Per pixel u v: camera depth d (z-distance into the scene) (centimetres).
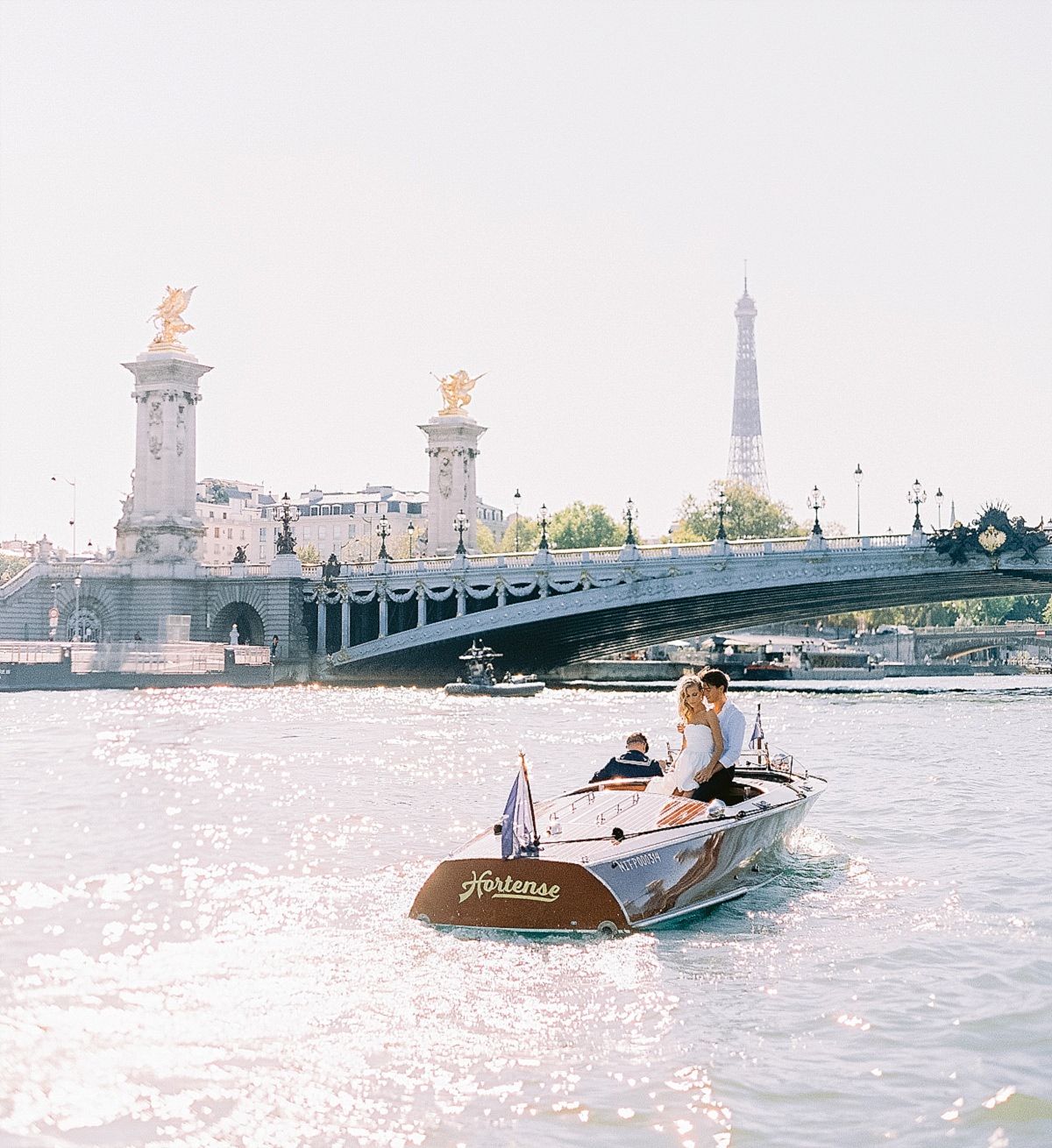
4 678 10350
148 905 2161
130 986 1725
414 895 2244
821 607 11638
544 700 9544
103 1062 1462
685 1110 1355
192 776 4106
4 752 4909
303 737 5753
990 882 2416
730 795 2381
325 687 11481
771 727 6612
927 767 4522
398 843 2769
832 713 7850
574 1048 1524
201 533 12888
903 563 9831
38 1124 1305
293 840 2814
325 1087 1408
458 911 2009
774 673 13462
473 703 9000
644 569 10762
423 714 7612
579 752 5112
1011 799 3578
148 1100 1369
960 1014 1642
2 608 12394
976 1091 1403
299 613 12325
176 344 12962
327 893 2256
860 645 17950
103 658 10875
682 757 2348
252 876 2398
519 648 12650
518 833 2009
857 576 9975
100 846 2738
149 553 12688
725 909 2202
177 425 12812
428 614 12650
